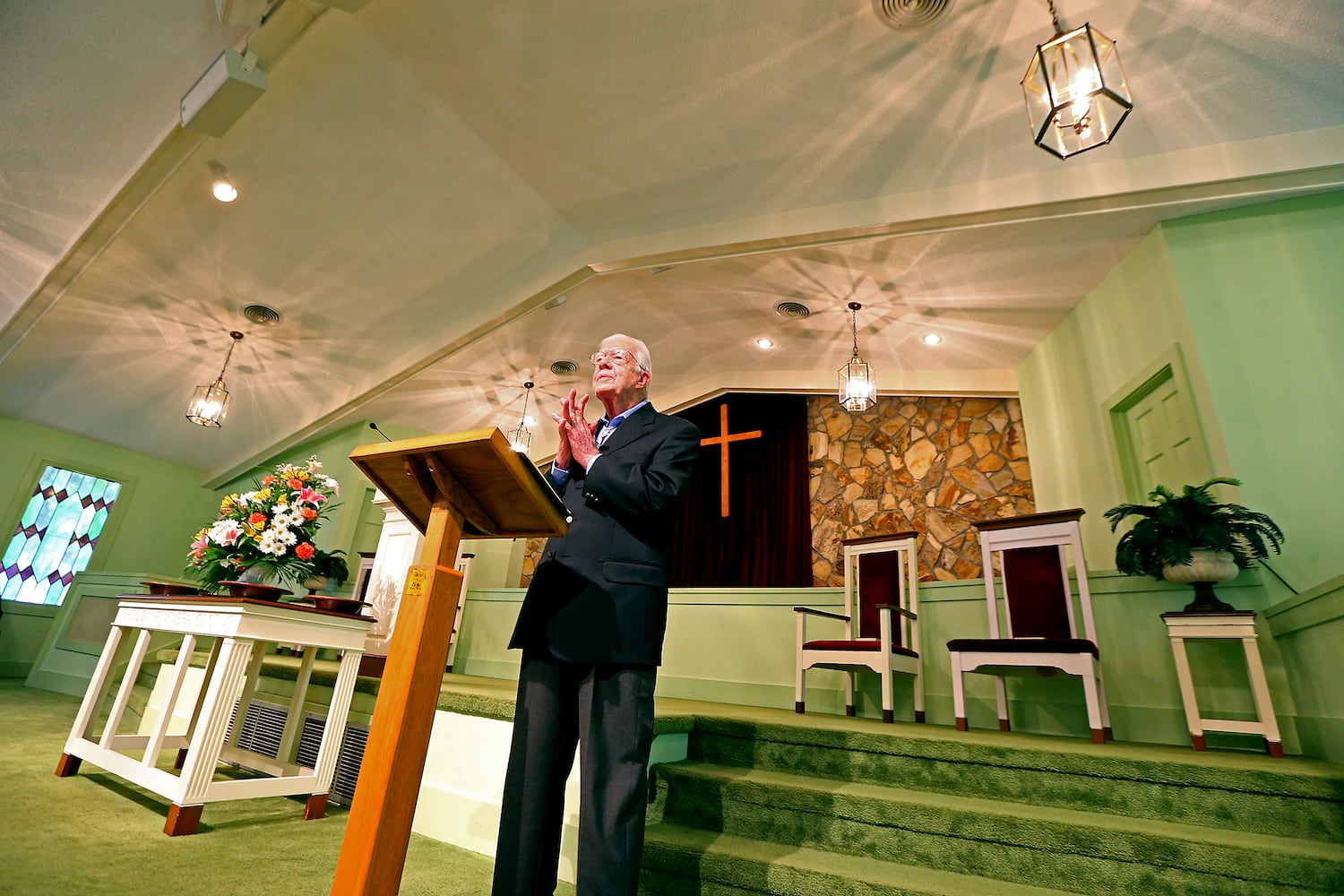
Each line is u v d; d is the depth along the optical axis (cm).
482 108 330
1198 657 296
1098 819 184
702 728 255
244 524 296
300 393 622
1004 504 473
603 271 416
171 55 302
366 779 113
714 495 595
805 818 198
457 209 397
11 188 381
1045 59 226
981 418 503
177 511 786
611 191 372
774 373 581
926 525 498
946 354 489
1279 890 158
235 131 346
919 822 186
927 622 400
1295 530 275
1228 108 286
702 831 206
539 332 520
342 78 318
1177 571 274
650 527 149
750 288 450
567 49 293
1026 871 174
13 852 169
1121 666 320
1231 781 187
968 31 263
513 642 148
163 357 571
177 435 716
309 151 359
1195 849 165
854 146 321
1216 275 317
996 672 333
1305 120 289
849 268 408
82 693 551
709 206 371
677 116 318
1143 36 258
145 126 336
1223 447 293
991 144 310
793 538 545
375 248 430
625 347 166
